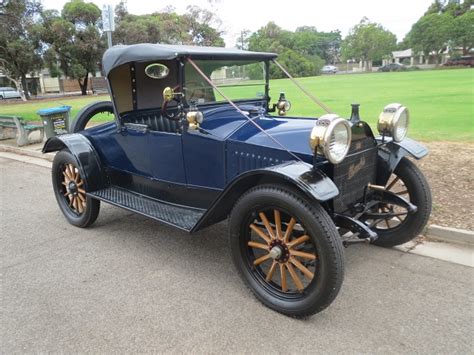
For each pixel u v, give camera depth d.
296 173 2.37
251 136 2.96
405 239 3.31
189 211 3.36
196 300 2.78
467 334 2.35
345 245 2.69
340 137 2.40
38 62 29.95
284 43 50.69
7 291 2.95
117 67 3.49
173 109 3.75
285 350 2.26
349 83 24.75
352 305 2.66
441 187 4.54
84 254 3.55
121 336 2.41
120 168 3.96
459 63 52.34
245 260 2.77
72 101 23.47
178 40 31.72
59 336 2.43
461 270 3.06
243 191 2.76
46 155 7.70
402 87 19.55
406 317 2.52
